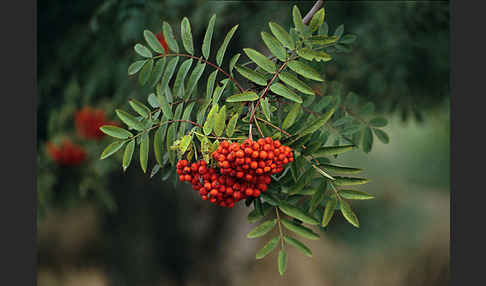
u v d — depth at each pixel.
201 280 6.59
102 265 8.58
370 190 11.15
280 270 1.96
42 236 8.97
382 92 4.56
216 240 6.56
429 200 10.61
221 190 1.85
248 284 6.91
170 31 2.11
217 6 3.64
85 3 4.36
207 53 2.04
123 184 6.25
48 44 4.52
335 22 4.30
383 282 8.32
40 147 4.52
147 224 6.39
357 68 4.30
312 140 2.04
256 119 1.90
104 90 4.56
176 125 2.06
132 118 2.06
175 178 2.31
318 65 2.17
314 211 2.09
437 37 4.36
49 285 8.41
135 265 6.49
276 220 2.01
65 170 4.64
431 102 5.13
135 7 3.71
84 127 4.20
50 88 4.59
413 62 4.52
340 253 8.88
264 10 4.02
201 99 2.14
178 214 6.39
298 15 1.88
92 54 4.34
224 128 1.82
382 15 4.34
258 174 1.79
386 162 12.58
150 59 2.11
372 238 9.27
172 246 6.52
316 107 2.44
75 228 9.05
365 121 2.82
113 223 6.48
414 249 8.71
